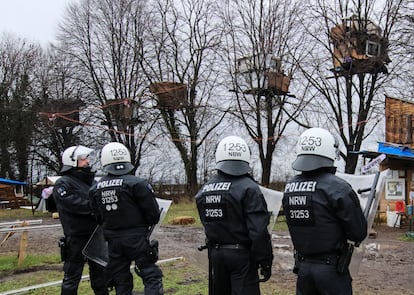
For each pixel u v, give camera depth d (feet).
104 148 18.66
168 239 45.01
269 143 96.78
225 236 15.38
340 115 91.45
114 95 108.58
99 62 110.32
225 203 15.25
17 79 124.88
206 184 16.24
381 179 16.94
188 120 108.58
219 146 16.19
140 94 106.83
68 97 113.19
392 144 59.52
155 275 17.93
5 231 29.99
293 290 23.91
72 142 116.37
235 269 15.34
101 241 19.77
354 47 86.33
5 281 26.48
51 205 24.62
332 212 13.09
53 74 117.39
